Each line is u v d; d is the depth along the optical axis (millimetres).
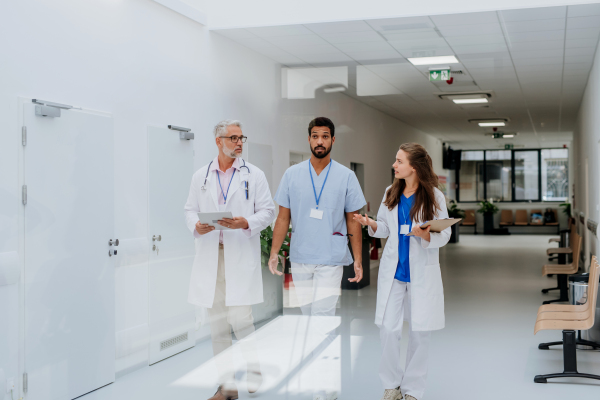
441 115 7879
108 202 3818
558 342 4621
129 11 4031
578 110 9266
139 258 4105
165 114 4371
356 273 3553
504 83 6715
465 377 3938
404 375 3281
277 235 3631
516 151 18234
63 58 3482
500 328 5395
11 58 3125
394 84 6066
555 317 4051
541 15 4582
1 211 3074
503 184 18297
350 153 5746
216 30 4891
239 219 3221
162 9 4363
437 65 5711
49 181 3363
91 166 3682
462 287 7734
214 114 4867
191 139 4613
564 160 18031
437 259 3229
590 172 7000
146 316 4156
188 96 4598
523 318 5824
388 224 3295
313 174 3506
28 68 3234
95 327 3719
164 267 4289
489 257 11359
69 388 3516
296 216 3559
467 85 6582
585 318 3961
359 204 3516
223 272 3496
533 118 9508
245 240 3479
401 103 6707
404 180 3262
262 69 5207
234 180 3418
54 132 3393
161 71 4340
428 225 2969
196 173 3473
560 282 6621
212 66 4855
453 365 4227
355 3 4719
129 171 4039
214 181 3422
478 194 18203
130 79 4043
